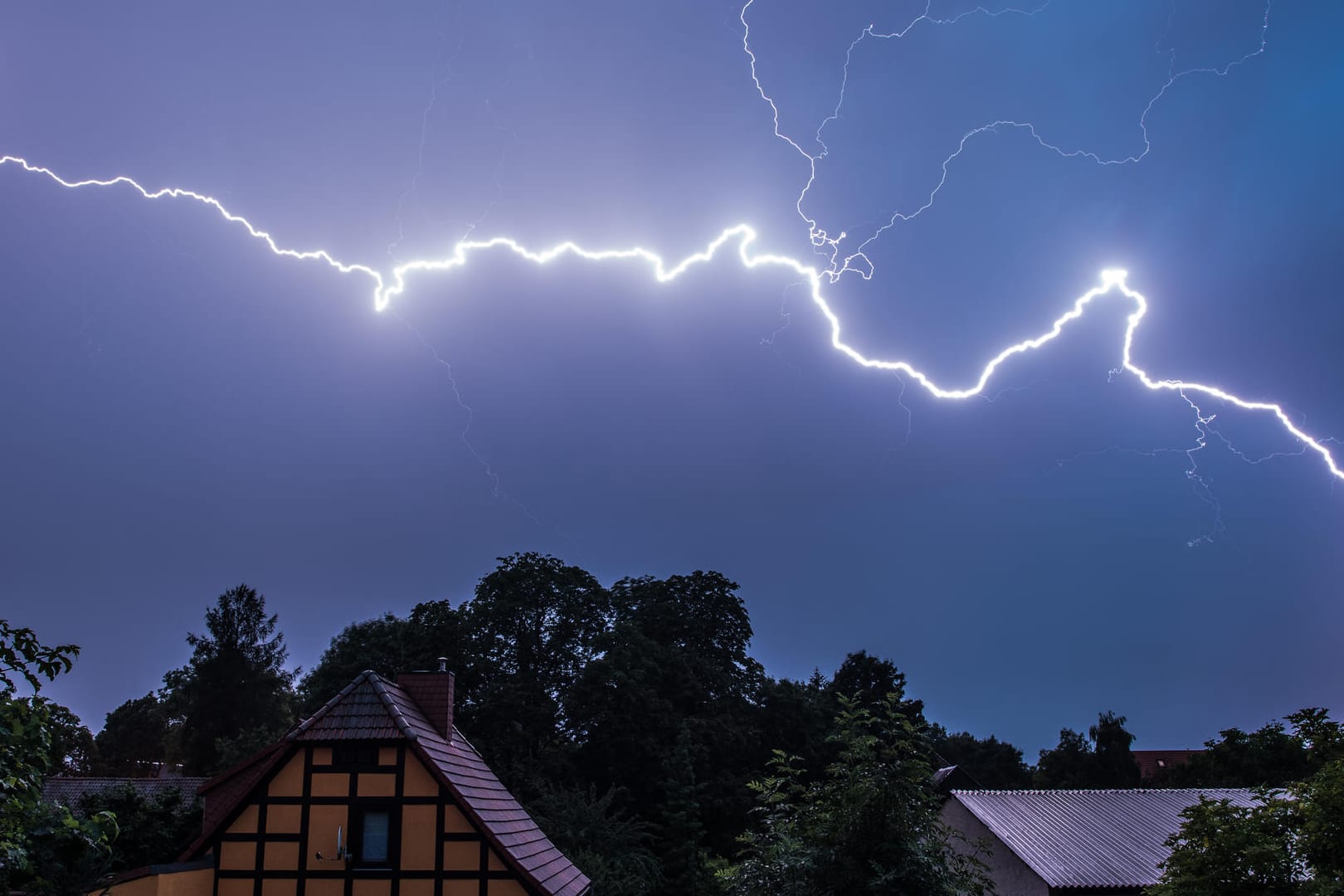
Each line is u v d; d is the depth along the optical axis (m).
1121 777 43.94
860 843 10.34
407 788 13.97
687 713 41.34
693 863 32.53
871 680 50.66
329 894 13.52
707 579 46.28
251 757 18.80
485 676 38.91
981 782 54.84
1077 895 18.47
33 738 5.89
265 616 52.22
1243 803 21.84
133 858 17.81
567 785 35.81
